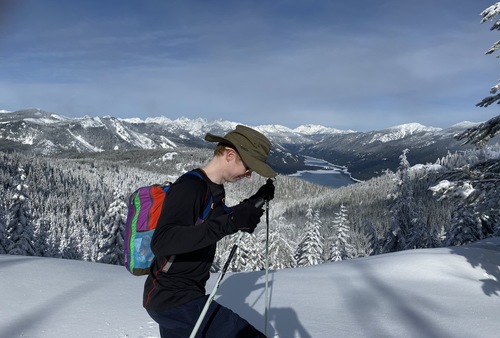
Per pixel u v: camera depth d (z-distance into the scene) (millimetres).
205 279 2592
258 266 26672
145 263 2412
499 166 9758
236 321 2486
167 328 2498
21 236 27109
